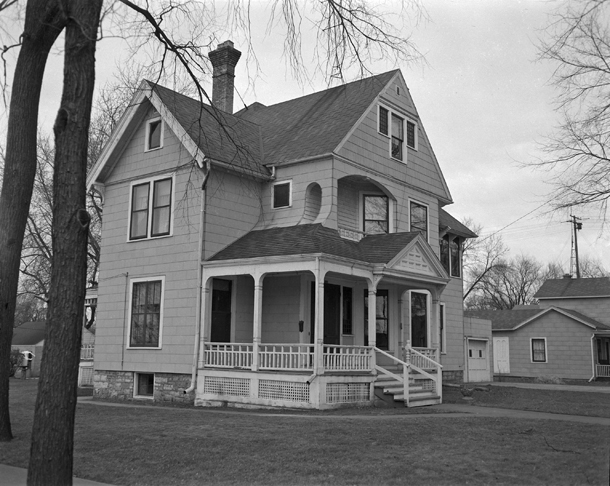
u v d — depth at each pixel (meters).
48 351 6.75
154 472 8.42
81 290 6.95
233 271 16.56
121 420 12.70
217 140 18.39
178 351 17.47
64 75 7.16
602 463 7.86
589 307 39.62
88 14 7.14
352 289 19.28
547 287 41.72
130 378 18.70
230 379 16.27
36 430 6.65
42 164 31.12
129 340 18.84
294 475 7.89
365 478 7.61
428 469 7.88
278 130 20.91
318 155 17.83
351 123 18.67
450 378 26.28
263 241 17.19
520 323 38.00
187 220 16.80
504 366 38.44
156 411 14.66
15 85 10.85
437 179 22.97
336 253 15.73
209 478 7.98
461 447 9.08
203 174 17.52
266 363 15.88
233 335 17.78
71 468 6.73
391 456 8.62
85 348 26.89
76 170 7.03
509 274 69.25
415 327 22.02
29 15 10.25
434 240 22.31
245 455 8.99
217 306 17.61
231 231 18.09
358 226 20.02
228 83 22.33
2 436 10.76
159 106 18.39
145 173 19.19
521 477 7.41
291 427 11.16
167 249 18.20
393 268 16.83
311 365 16.42
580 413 14.20
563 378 36.31
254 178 18.84
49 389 6.68
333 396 15.10
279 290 18.17
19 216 11.06
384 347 19.84
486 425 11.15
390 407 15.90
